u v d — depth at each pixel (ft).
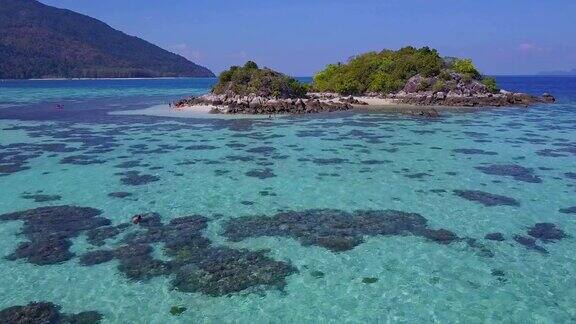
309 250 53.57
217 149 111.55
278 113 188.34
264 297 43.39
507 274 47.60
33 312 40.73
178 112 194.49
